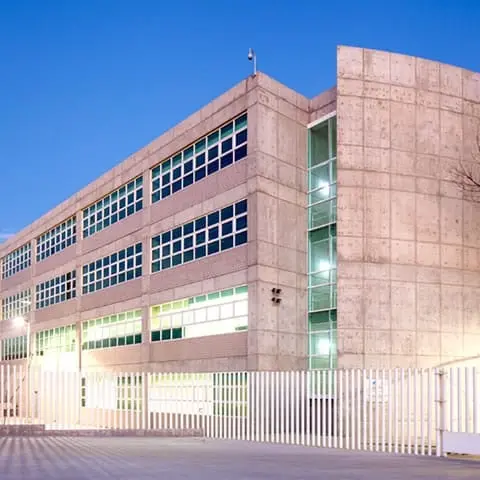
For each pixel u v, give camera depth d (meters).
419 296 30.00
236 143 32.09
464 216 31.31
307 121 33.19
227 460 14.01
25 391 25.78
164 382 35.38
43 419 25.42
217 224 32.91
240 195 31.25
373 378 22.95
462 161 31.62
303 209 32.34
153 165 38.91
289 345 30.48
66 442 20.06
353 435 19.50
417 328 29.73
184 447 18.20
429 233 30.56
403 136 30.75
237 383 29.44
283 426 22.58
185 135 35.97
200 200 34.34
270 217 30.52
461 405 17.17
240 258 30.81
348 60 30.62
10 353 61.12
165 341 36.22
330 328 30.50
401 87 30.98
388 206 30.14
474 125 32.16
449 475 11.38
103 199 45.44
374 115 30.50
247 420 24.75
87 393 31.39
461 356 30.23
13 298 61.66
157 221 38.12
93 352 44.75
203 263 33.62
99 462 13.08
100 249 45.00
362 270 29.48
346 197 29.81
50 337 52.41
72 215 49.62
